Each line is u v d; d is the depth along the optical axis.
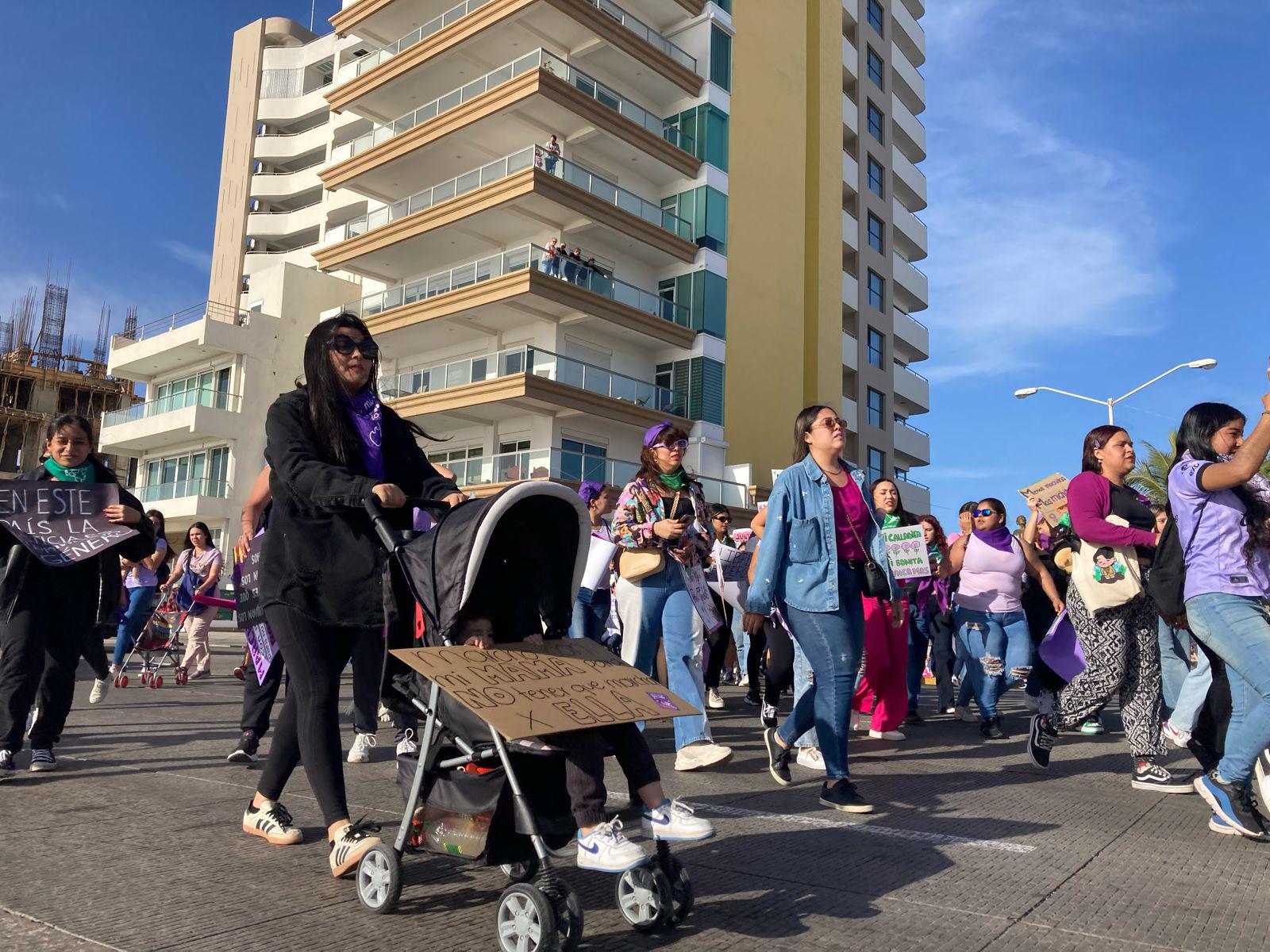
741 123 34.69
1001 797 5.15
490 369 29.17
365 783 5.16
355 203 47.84
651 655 5.72
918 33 53.44
